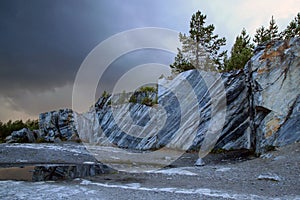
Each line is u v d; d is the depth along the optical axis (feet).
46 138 155.74
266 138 49.49
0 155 58.44
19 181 31.89
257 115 55.11
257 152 51.72
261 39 91.30
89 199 22.67
